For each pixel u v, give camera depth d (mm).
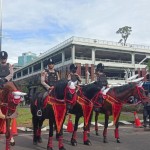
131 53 67875
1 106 8836
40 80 10820
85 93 11367
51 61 10891
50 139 10266
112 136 13820
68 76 11633
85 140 11688
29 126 16969
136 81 12305
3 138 12969
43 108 10328
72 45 59469
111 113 12141
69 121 15312
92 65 60844
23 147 11148
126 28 86625
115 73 70062
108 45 63719
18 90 8758
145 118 17594
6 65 9969
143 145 11664
